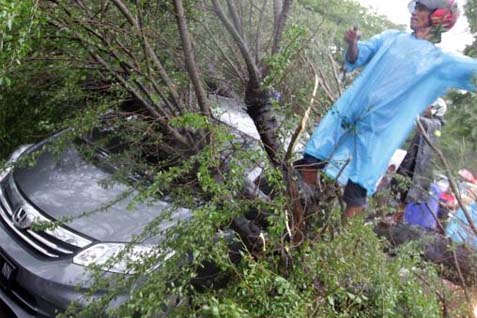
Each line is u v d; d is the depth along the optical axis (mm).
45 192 3807
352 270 2820
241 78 3143
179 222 2627
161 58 3131
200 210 2488
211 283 2740
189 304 2523
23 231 3580
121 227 3549
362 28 5164
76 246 3434
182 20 2627
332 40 4480
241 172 2605
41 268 3340
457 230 3980
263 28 3395
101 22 2674
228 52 3283
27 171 3990
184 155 2943
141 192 2840
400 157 5176
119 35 2820
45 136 4281
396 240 3922
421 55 3246
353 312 2705
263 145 2918
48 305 3289
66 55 2768
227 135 2547
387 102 3240
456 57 3240
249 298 2463
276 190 2840
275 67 2822
